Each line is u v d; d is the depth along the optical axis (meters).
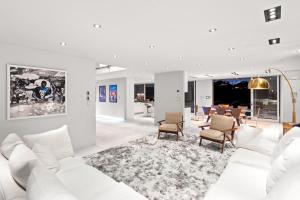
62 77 3.67
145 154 3.65
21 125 3.10
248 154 2.44
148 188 2.37
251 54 3.77
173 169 2.94
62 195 0.95
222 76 8.27
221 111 7.07
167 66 5.40
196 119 8.53
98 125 7.19
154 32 2.46
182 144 4.37
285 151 1.61
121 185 1.76
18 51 3.05
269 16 1.96
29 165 1.41
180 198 2.15
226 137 4.00
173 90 6.54
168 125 4.91
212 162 3.24
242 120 8.10
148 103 10.44
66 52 3.57
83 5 1.71
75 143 3.94
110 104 9.63
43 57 3.38
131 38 2.70
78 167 2.10
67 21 2.08
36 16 1.94
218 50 3.45
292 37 2.68
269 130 2.62
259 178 1.82
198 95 10.16
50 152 2.05
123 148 4.05
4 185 1.41
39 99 3.31
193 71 6.51
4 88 2.90
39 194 0.97
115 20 2.06
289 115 5.93
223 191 1.61
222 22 2.13
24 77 3.11
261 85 3.53
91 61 4.28
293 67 5.22
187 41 2.87
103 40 2.81
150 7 1.76
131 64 5.04
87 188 1.67
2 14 1.88
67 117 3.78
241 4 1.70
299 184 0.93
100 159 3.37
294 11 1.84
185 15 1.95
